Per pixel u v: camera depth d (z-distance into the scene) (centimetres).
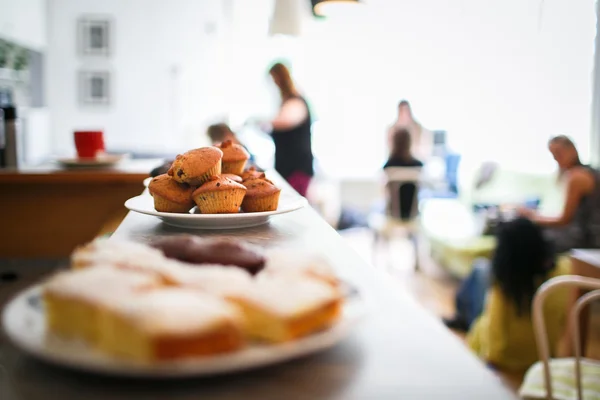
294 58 577
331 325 53
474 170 559
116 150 530
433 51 580
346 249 94
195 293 50
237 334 47
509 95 539
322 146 603
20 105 505
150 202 124
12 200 240
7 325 52
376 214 487
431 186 552
